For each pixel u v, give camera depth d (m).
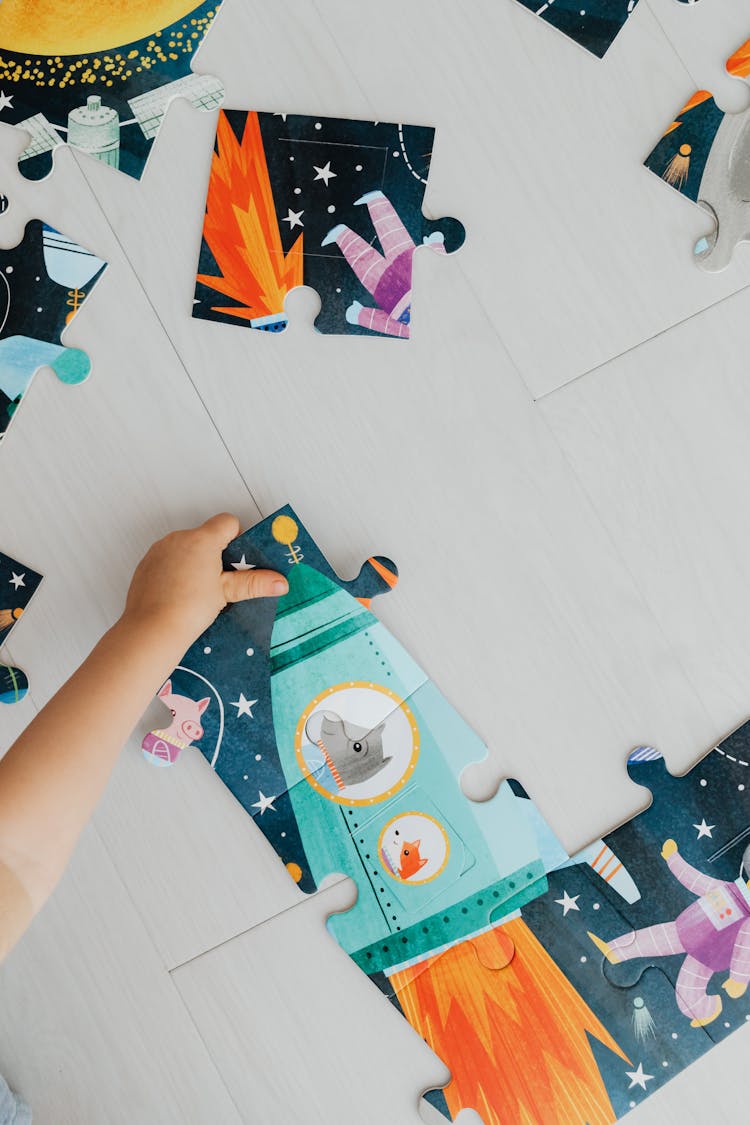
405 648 0.96
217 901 0.96
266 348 0.98
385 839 0.96
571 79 0.98
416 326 0.98
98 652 0.82
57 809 0.64
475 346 0.98
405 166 0.97
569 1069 0.94
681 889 0.95
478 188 0.98
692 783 0.96
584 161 0.98
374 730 0.96
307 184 0.97
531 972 0.95
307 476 0.98
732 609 0.97
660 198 0.98
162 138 0.97
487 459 0.98
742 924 0.94
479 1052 0.95
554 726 0.96
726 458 0.98
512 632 0.97
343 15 0.98
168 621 0.87
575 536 0.97
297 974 0.96
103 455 0.98
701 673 0.97
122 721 0.75
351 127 0.97
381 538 0.97
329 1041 0.96
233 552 0.95
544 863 0.96
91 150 0.97
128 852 0.97
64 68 0.97
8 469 0.97
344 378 0.98
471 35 0.98
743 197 0.97
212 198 0.97
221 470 0.98
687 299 0.98
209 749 0.96
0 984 0.97
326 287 0.97
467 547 0.97
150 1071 0.96
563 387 0.98
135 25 0.97
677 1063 0.94
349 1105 0.95
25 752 0.67
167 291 0.97
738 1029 0.94
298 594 0.96
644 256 0.98
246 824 0.96
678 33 0.97
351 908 0.96
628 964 0.95
